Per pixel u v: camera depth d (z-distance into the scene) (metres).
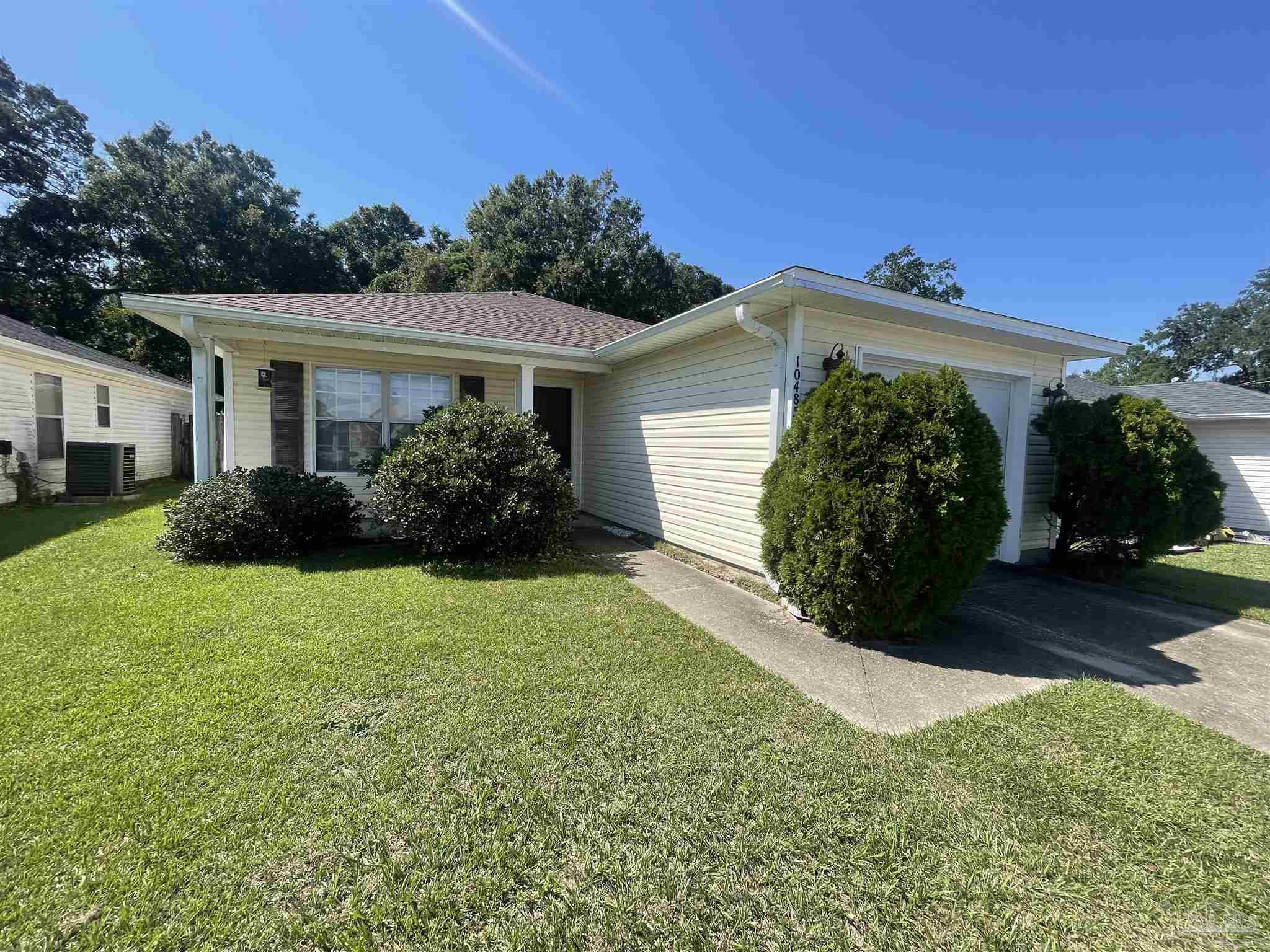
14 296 20.78
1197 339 34.22
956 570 3.77
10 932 1.43
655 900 1.61
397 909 1.55
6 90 20.91
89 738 2.32
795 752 2.42
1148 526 5.54
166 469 15.07
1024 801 2.11
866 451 3.73
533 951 1.44
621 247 29.94
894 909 1.60
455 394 7.86
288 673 3.01
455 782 2.12
